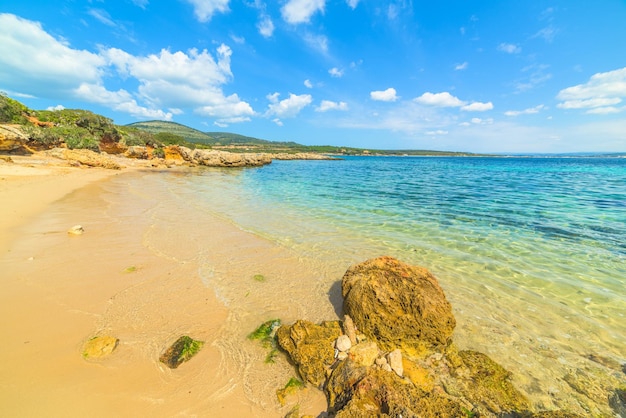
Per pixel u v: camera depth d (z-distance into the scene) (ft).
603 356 13.57
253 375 11.71
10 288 17.12
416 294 14.61
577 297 19.04
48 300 16.16
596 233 32.96
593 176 116.98
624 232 33.24
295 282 20.49
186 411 9.84
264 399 10.60
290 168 182.80
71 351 12.19
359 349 12.49
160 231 31.12
